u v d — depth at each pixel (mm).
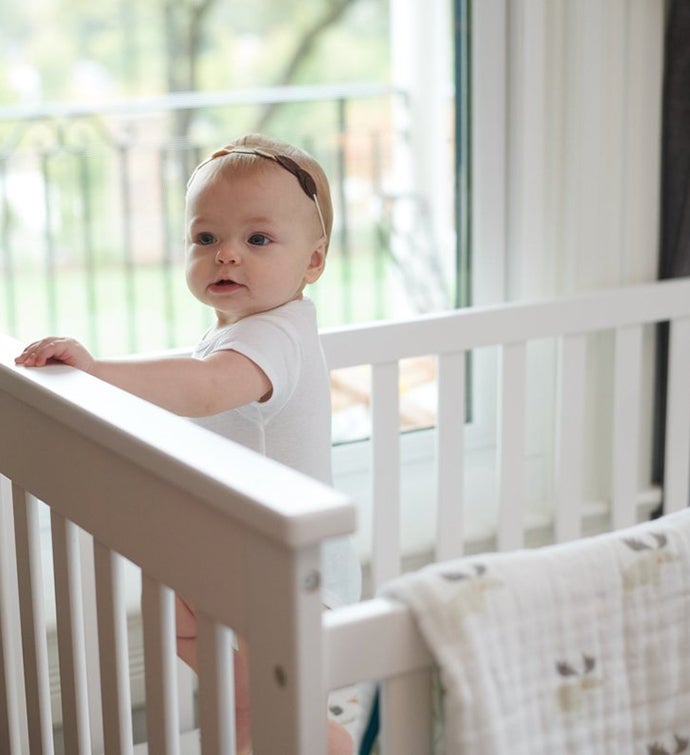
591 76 1935
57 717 1718
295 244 1294
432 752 907
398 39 3061
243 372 1230
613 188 1993
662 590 972
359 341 1681
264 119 3539
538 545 2037
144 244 3686
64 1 3844
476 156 2035
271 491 820
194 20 3896
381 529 1757
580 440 1931
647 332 2047
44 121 3510
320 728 834
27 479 1201
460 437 1808
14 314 3668
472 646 869
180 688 1652
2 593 1371
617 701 949
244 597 863
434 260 2920
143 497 986
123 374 1177
